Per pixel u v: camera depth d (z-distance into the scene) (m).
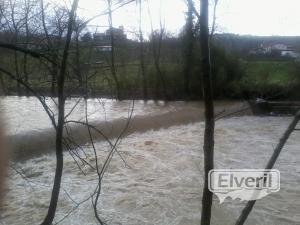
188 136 18.27
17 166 11.88
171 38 29.95
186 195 10.95
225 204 9.79
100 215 9.54
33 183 11.16
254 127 20.53
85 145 13.40
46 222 3.29
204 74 2.93
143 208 10.09
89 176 12.06
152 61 29.55
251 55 30.02
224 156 14.97
